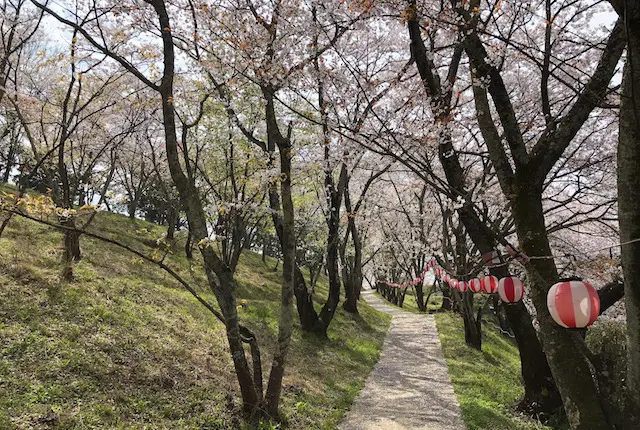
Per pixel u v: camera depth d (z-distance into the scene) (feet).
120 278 44.16
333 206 49.62
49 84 53.57
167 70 23.54
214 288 24.09
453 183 26.66
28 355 23.35
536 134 33.37
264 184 36.91
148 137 56.13
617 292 27.58
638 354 13.80
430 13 22.91
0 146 85.20
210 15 26.32
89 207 22.89
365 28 27.07
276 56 26.45
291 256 25.59
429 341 60.39
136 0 28.76
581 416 16.19
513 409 31.48
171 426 21.03
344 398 31.83
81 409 20.06
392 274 129.08
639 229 13.67
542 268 17.17
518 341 31.37
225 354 33.96
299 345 44.78
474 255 55.52
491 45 21.18
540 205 17.90
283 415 25.16
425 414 28.84
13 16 36.22
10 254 38.52
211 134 43.65
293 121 37.73
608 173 38.88
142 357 27.63
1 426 17.15
